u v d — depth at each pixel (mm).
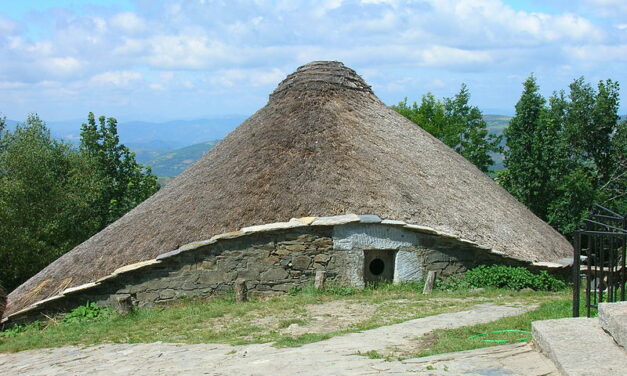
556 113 35219
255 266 15312
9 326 15578
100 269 16234
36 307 15547
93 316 14969
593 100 34469
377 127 19484
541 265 16391
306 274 15336
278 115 19078
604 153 34844
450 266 15992
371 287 15398
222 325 11852
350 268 15352
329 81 20281
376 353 7496
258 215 15641
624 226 7660
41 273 17812
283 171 16656
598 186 34125
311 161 16828
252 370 7113
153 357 9031
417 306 12625
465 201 17859
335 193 15945
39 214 26406
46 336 12875
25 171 26344
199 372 7465
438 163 19500
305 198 15828
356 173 16688
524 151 31656
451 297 13977
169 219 16922
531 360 5922
